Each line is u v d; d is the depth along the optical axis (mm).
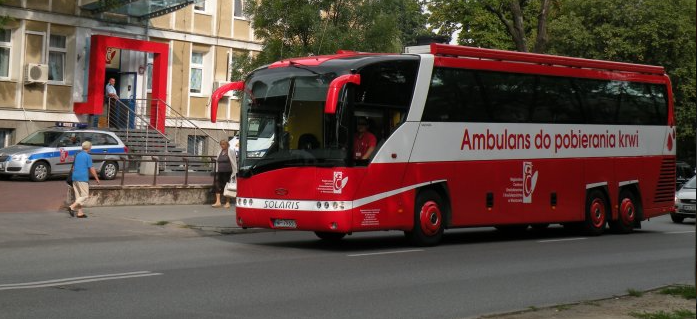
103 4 34531
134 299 10102
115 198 23250
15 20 32719
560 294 11641
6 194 23969
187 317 9094
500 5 33062
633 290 11297
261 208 16547
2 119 32469
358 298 10773
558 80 20359
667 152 23625
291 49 25953
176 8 36188
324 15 26984
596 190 21469
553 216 20109
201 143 39875
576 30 47250
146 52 37438
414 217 17125
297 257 15102
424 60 17281
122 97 37062
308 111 16234
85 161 20516
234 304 10000
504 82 18969
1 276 11789
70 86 34531
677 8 46781
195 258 14492
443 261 15055
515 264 14977
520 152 19281
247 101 17094
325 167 15914
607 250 17969
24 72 33031
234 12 41250
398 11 27766
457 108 17875
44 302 9742
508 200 18969
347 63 16156
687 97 47406
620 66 22234
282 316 9359
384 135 16500
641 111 22828
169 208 23719
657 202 23297
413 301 10688
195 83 39875
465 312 10008
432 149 17344
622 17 47188
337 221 15789
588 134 21109
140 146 33531
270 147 16594
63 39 34594
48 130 29812
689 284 12344
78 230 18469
